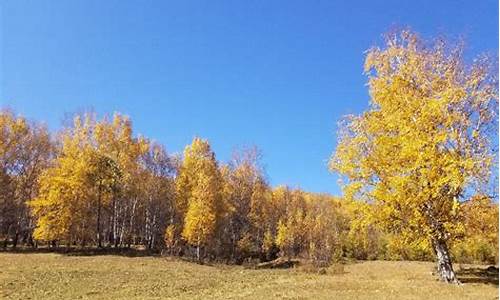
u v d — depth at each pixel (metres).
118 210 50.97
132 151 47.03
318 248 45.31
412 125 17.34
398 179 16.72
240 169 53.47
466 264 38.00
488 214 17.83
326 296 15.44
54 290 20.08
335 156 19.75
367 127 19.66
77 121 43.38
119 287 21.14
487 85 18.06
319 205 66.06
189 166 48.16
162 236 53.34
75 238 46.91
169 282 23.33
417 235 18.16
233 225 54.19
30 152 45.62
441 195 17.42
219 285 22.20
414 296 14.81
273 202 59.53
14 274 25.12
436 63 19.70
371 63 20.41
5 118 43.25
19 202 45.22
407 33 20.08
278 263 44.00
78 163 41.75
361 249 52.75
